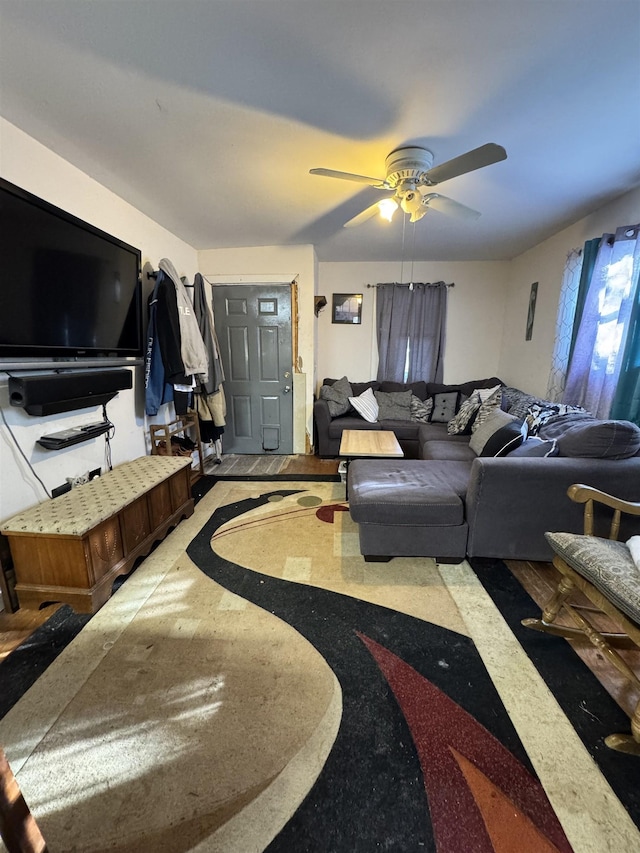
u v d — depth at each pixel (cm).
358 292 464
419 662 140
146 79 143
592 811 94
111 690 129
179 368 273
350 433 336
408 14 115
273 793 99
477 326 459
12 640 152
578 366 272
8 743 112
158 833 91
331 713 120
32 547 163
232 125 172
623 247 236
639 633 109
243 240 353
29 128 174
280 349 401
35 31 121
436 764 105
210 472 361
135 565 204
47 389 176
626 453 181
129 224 262
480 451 269
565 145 190
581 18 116
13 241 159
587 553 132
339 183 230
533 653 144
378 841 90
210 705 123
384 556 205
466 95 151
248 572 197
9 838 65
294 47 127
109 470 247
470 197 255
